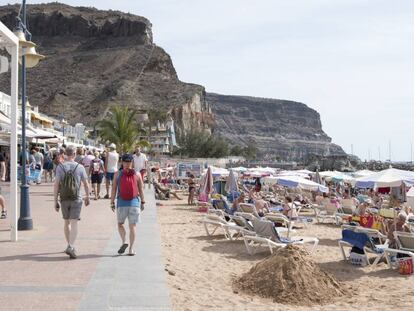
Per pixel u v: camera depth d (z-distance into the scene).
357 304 7.75
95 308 5.57
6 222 12.17
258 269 8.67
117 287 6.50
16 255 8.43
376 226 14.25
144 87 177.62
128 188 8.62
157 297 6.07
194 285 8.26
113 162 19.70
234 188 24.47
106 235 10.79
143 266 7.76
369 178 19.81
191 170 38.53
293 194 27.81
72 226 8.23
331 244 13.79
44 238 10.15
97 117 158.88
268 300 7.81
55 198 8.28
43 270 7.38
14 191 9.73
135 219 8.66
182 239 13.55
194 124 151.38
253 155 169.50
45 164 29.36
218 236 14.19
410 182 19.75
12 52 9.47
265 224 11.46
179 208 22.62
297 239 11.88
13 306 5.62
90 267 7.62
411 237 10.33
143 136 110.75
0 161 24.28
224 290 8.13
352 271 10.39
